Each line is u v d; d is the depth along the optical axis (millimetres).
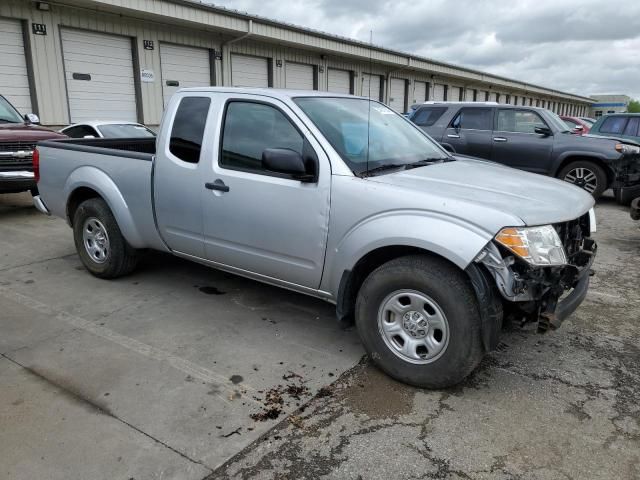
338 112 3947
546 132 9625
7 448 2590
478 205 2926
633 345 3838
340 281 3381
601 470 2492
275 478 2426
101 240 5012
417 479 2432
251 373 3357
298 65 19266
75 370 3354
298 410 2957
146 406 2967
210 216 4031
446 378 3064
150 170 4410
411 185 3232
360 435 2744
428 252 3107
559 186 3703
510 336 3949
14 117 8672
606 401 3086
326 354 3635
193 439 2686
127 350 3641
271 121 3766
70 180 5086
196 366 3434
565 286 3111
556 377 3359
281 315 4285
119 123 10531
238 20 15445
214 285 4965
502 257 2838
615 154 9062
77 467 2465
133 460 2521
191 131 4172
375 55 21516
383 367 3293
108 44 13500
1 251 6070
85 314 4258
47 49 12195
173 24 14570
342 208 3318
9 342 3736
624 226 8016
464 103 10594
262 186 3680
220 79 16406
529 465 2525
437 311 3027
